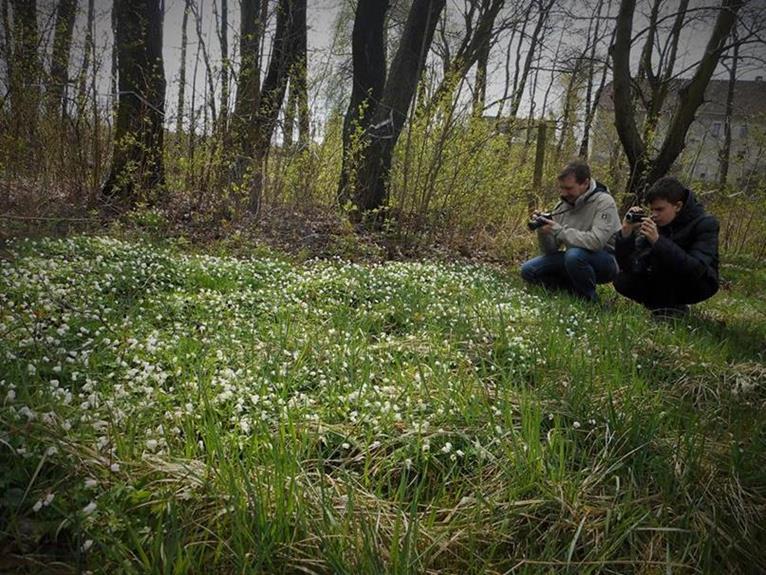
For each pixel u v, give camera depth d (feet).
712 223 19.35
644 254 20.25
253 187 30.71
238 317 15.78
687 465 9.29
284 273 21.38
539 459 8.96
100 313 14.35
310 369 12.42
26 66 28.58
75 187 29.09
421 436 9.84
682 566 7.54
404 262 26.94
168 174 34.42
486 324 16.06
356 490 8.43
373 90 34.35
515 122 34.86
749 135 56.70
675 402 12.01
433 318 16.89
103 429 8.66
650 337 16.34
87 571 6.45
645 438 9.96
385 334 15.29
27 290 14.47
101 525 6.97
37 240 20.79
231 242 26.37
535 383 12.50
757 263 44.80
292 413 9.94
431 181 29.81
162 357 12.17
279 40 34.50
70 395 9.00
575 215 21.90
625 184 46.42
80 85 28.91
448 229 33.40
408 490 8.94
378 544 7.27
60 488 7.41
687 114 41.88
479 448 9.33
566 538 7.95
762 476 9.31
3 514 6.96
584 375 11.89
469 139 30.40
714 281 19.36
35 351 10.80
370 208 32.94
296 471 8.27
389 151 33.19
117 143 30.71
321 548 7.01
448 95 29.01
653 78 50.55
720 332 18.44
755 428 10.65
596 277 22.02
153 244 24.32
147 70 31.50
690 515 8.36
